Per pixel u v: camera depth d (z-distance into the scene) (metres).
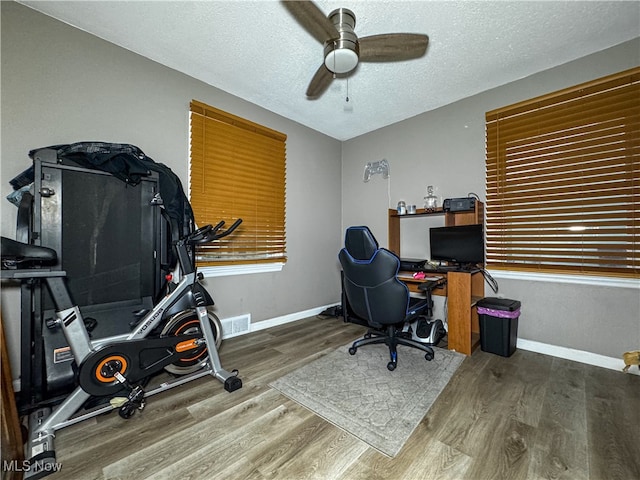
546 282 2.44
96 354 1.47
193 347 1.90
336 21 1.75
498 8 1.79
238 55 2.29
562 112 2.33
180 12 1.84
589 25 1.93
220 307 2.80
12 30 1.76
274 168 3.26
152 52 2.26
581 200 2.26
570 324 2.32
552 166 2.39
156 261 2.02
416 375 2.04
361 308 2.26
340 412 1.60
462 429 1.45
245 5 1.79
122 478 1.15
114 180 1.84
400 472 1.18
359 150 3.96
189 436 1.41
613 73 2.13
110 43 2.14
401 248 3.47
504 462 1.23
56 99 1.92
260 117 3.13
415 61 2.33
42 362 1.52
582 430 1.43
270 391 1.83
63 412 1.39
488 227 2.76
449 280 2.51
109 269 1.80
